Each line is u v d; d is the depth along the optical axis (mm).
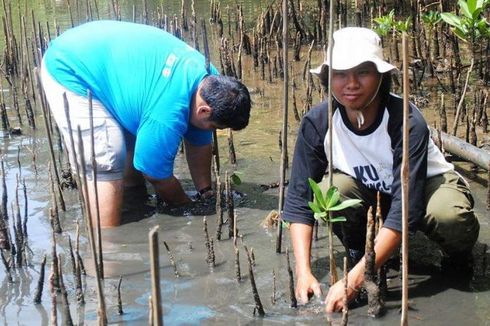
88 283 3545
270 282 3504
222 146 5508
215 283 3514
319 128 3354
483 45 7324
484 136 5316
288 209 3459
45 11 10492
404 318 2371
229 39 8836
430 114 5871
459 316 3133
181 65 4168
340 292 3158
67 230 4148
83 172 2609
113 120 4164
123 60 4164
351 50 3055
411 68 7020
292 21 9266
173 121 4125
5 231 3773
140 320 3189
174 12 10297
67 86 4129
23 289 3496
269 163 5141
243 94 4184
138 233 4137
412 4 8250
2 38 9109
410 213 3156
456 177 3400
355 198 3486
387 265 3613
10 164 5203
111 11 10250
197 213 4406
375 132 3232
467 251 3449
